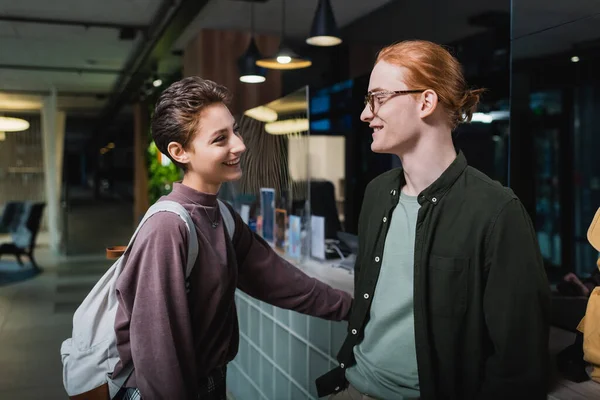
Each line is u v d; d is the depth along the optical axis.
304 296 1.48
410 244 1.20
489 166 3.28
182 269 1.14
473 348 1.09
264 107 3.20
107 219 14.79
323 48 5.28
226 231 1.32
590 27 1.74
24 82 9.78
